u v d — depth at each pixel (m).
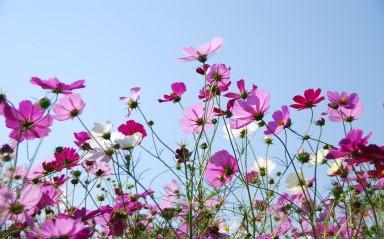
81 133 1.04
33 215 0.95
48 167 0.98
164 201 1.14
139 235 1.09
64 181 1.05
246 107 0.88
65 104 1.00
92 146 1.01
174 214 1.09
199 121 1.07
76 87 0.92
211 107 1.03
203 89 1.11
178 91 1.13
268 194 1.12
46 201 0.94
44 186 1.00
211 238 1.03
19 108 0.86
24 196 0.75
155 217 1.11
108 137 1.01
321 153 1.00
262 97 0.89
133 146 0.96
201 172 1.01
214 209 1.09
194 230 1.03
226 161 0.93
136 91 1.11
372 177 0.85
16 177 0.92
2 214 0.73
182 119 1.09
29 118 0.86
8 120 0.85
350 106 1.02
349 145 0.69
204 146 1.07
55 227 0.72
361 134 0.69
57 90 0.90
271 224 1.12
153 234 1.10
